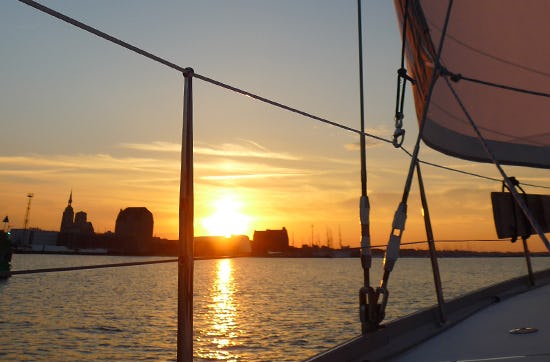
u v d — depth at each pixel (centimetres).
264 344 3034
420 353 248
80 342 3003
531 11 325
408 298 5912
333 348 211
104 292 7681
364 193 253
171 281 11481
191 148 156
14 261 14275
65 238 18525
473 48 341
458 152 328
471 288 7200
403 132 273
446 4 336
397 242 227
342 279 11975
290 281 11262
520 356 224
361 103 262
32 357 2453
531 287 474
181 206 152
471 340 269
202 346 2978
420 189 307
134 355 2652
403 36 278
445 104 327
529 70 331
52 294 6956
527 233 311
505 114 337
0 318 4006
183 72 161
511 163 341
